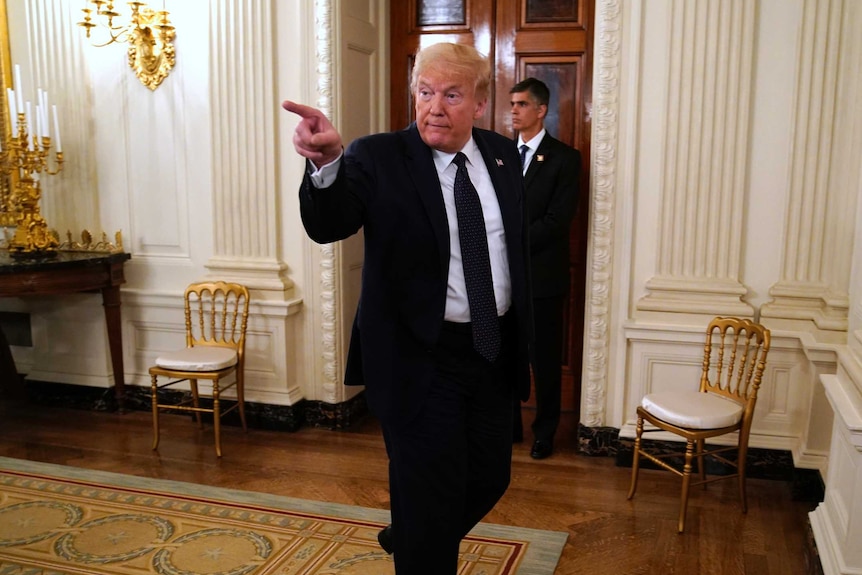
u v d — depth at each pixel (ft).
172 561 9.71
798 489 11.56
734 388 12.32
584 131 14.96
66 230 15.61
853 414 8.31
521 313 7.46
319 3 13.57
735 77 11.93
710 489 12.00
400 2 15.53
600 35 12.37
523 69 15.11
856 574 7.97
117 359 15.35
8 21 15.37
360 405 15.49
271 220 14.46
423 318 6.97
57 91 15.25
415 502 7.15
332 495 11.78
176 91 14.73
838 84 11.52
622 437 12.89
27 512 11.07
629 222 12.60
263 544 10.15
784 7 11.73
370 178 6.78
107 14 13.99
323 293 14.44
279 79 14.16
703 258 12.42
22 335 16.26
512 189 7.56
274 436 14.43
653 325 12.51
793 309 12.06
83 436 14.38
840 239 11.56
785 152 12.01
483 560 9.73
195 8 14.39
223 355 13.67
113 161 15.29
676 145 12.28
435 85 6.77
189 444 13.97
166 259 15.28
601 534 10.51
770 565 9.72
